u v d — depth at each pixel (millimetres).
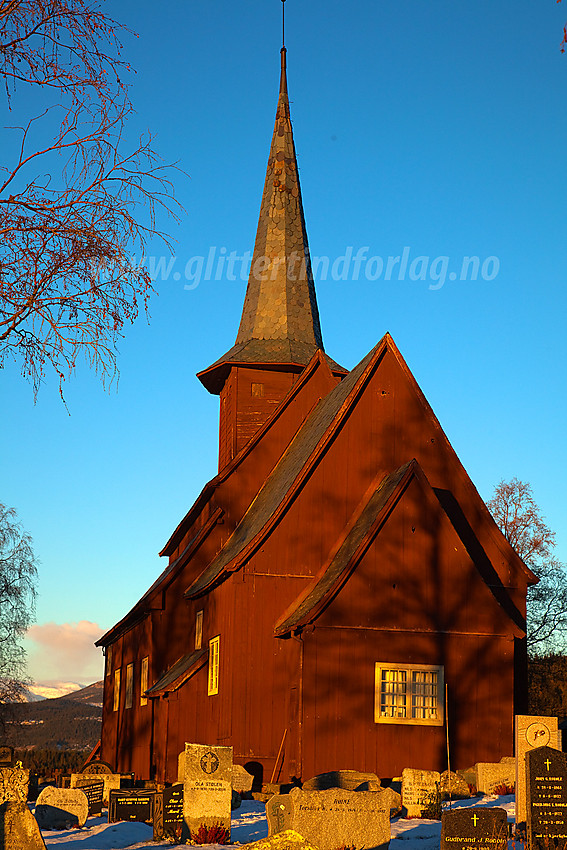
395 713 28875
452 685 29344
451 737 29016
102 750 51781
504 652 29859
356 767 28281
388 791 18734
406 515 30000
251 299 45000
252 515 36844
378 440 33312
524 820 19984
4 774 19562
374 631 29188
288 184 46406
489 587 31609
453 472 33719
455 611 29766
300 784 27844
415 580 29703
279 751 30406
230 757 20859
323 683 28656
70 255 16594
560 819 18359
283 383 42000
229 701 30984
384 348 34031
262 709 30688
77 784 26516
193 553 37906
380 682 28906
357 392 33375
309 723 28344
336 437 33031
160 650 37531
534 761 18531
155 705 36375
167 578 37719
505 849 16781
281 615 31484
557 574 55062
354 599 29234
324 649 28859
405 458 33375
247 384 41719
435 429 33750
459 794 24547
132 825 22000
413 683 29125
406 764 28516
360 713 28656
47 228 16672
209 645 34625
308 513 32344
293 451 37375
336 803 18453
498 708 29484
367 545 29562
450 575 29953
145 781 33906
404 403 33750
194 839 20156
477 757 29016
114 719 47969
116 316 16953
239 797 25109
